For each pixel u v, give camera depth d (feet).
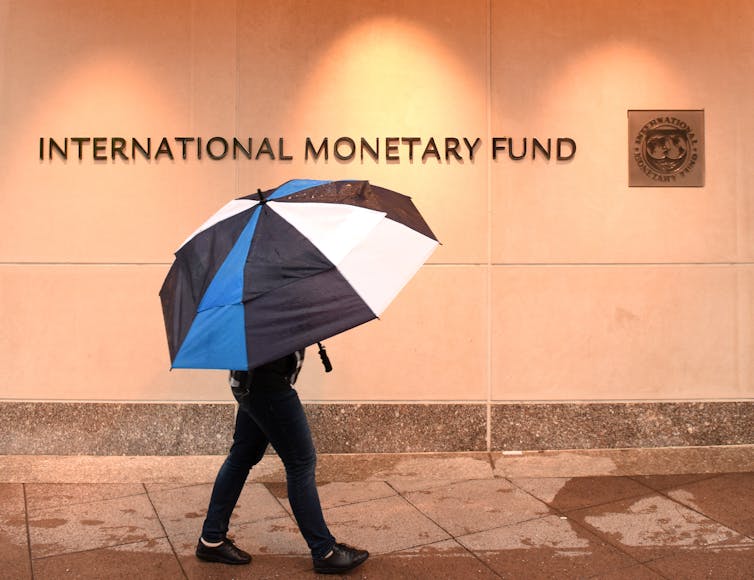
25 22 17.87
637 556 12.14
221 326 9.27
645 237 18.11
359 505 14.69
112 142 17.87
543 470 16.72
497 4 17.94
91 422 17.93
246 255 9.78
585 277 18.08
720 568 11.67
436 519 13.89
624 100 18.03
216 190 17.99
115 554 12.33
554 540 12.84
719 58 18.04
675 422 18.12
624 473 16.47
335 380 17.97
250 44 17.90
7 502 14.89
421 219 11.14
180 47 17.90
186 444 17.93
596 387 18.12
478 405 18.04
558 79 17.98
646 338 18.12
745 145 18.12
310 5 17.89
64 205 17.97
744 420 18.19
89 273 17.98
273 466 16.74
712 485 15.64
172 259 17.95
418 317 18.04
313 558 11.56
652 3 17.98
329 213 10.23
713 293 18.15
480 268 18.04
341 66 17.93
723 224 18.13
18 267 17.98
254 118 17.93
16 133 17.93
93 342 17.98
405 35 17.93
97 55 17.90
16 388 18.04
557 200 18.06
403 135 17.99
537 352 18.12
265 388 11.11
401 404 18.01
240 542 12.87
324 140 17.93
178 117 17.93
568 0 17.95
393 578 11.45
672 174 18.06
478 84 17.98
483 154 17.99
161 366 17.97
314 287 9.37
